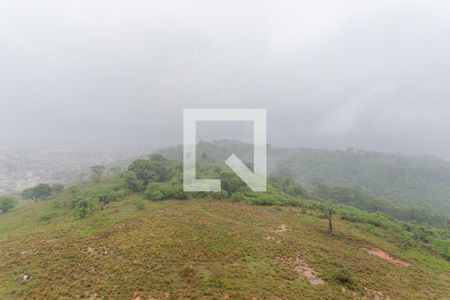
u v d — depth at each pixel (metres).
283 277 33.19
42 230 49.28
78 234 44.91
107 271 32.47
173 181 80.25
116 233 44.34
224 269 33.91
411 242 53.38
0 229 54.94
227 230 47.53
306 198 96.75
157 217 52.75
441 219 103.81
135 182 77.69
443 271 42.38
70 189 80.38
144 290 28.80
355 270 36.97
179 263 34.66
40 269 33.38
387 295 31.66
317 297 29.27
